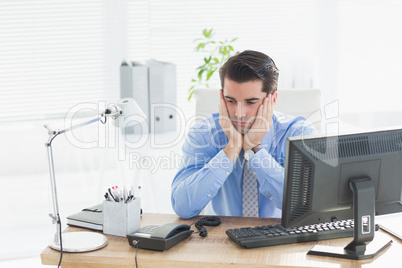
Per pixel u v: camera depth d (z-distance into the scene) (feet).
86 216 5.96
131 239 5.29
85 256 5.14
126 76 12.01
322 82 13.29
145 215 6.27
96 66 11.98
